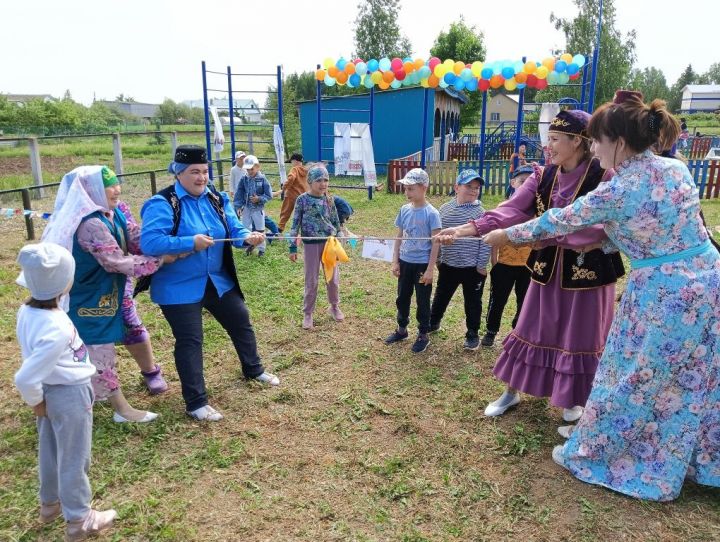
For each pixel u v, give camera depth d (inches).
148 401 168.9
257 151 1187.9
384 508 122.2
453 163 623.2
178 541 112.9
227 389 175.6
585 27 1505.9
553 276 138.2
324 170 220.8
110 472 133.8
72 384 106.7
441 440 147.3
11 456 141.5
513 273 197.9
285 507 122.5
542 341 142.9
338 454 142.3
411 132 794.8
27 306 104.0
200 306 159.8
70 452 108.1
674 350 113.9
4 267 324.2
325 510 120.8
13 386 177.5
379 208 520.4
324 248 212.8
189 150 153.4
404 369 190.7
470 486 129.0
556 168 137.8
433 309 213.3
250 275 301.1
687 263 112.7
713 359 116.3
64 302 138.4
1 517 118.8
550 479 130.6
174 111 2842.0
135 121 2711.6
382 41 1855.3
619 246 121.0
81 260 140.4
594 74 525.7
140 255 153.0
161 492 127.6
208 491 128.1
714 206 536.1
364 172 567.8
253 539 113.2
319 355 202.4
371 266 318.0
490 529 115.4
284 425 155.9
